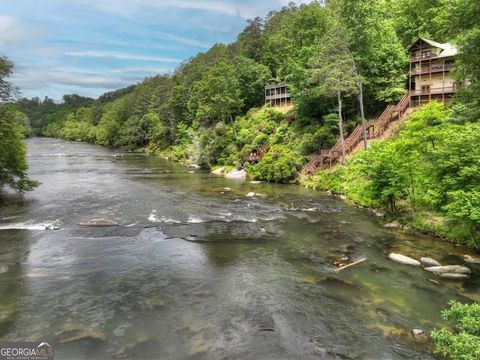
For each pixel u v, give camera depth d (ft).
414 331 42.01
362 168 95.71
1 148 105.70
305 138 155.74
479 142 64.90
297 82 176.04
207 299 49.73
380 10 162.20
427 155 79.00
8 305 47.34
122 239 74.54
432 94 141.49
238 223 87.04
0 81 108.47
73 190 127.44
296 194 122.83
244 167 170.40
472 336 32.35
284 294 51.60
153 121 330.54
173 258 64.85
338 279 56.75
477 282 55.47
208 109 222.69
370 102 162.81
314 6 222.28
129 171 185.47
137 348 38.45
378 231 81.46
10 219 87.97
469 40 85.35
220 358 36.94
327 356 37.68
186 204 106.11
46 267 59.98
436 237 76.23
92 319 44.19
